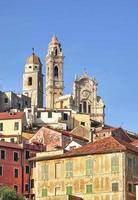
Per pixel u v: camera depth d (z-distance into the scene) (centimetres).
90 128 17738
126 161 10950
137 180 11119
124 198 10712
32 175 13662
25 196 12775
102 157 11075
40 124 18050
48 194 11388
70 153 11388
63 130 16962
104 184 10938
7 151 13562
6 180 13338
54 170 11462
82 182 11131
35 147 14138
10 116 16662
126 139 16488
